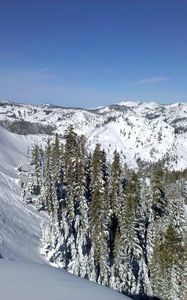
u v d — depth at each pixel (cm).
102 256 7006
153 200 8112
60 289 1506
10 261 1973
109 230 7544
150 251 7550
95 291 1511
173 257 6625
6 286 1517
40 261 6456
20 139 13825
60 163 8644
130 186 7750
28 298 1395
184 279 6259
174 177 15738
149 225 7819
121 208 7800
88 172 8350
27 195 8681
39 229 7719
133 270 7081
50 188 8325
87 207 7825
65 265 6838
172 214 7994
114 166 8131
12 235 6788
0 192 8212
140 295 6881
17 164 10788
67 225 7412
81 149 8638
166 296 6494
